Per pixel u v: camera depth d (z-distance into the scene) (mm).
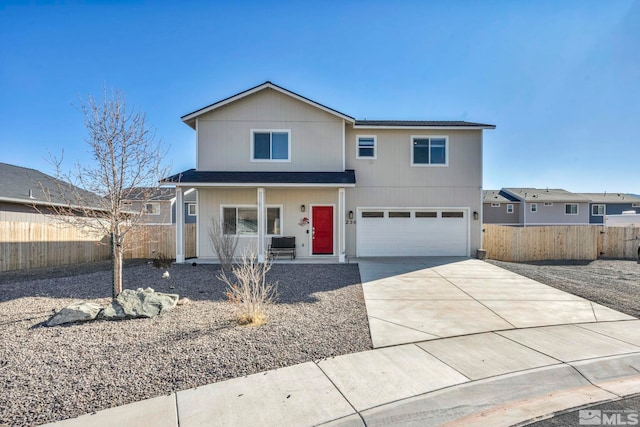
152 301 5781
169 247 14750
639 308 6258
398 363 3859
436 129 13938
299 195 13648
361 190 14000
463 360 3949
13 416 2803
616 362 3934
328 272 10219
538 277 9359
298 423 2734
